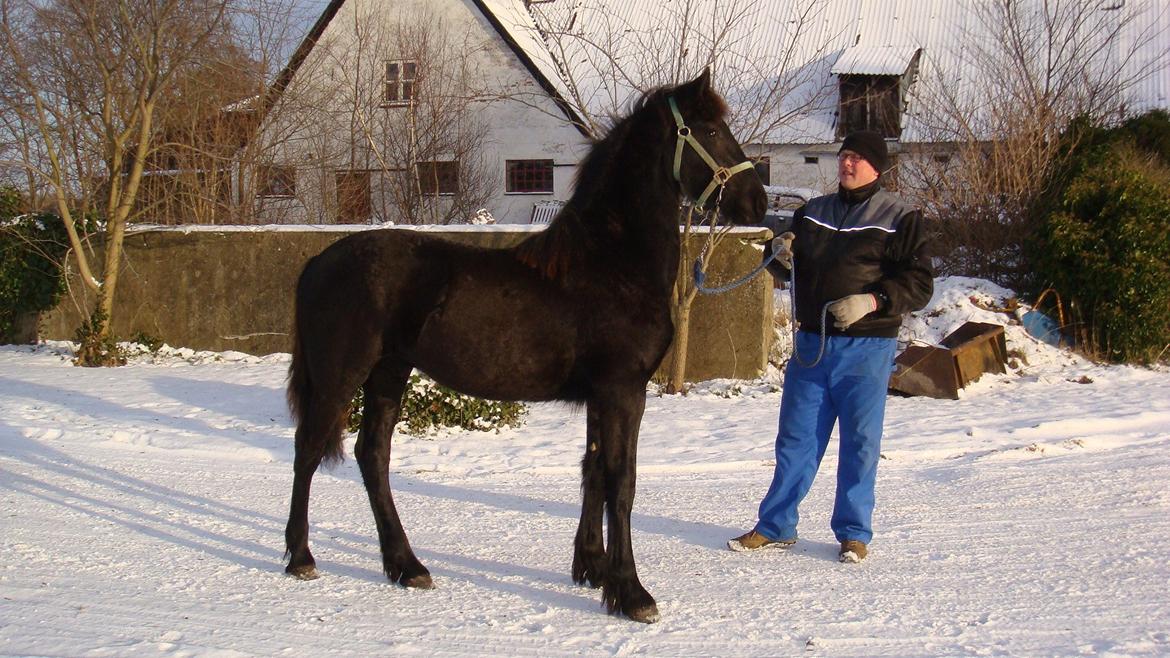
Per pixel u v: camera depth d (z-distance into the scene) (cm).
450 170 2517
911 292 547
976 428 963
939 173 1683
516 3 2919
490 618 464
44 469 789
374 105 2353
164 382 1248
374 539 615
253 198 1967
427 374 515
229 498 716
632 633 445
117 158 1457
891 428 986
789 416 589
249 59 1766
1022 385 1206
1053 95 1769
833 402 581
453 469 838
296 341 540
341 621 454
